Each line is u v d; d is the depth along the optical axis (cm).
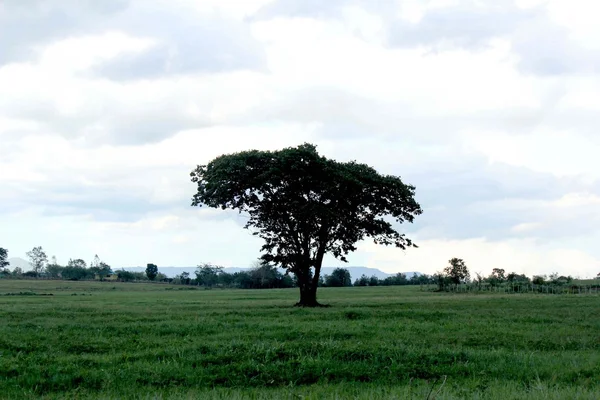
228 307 4250
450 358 1653
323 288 12925
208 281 16775
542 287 8400
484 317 3147
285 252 4622
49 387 1326
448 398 1120
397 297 6681
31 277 18500
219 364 1554
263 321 2822
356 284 16288
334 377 1429
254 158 4341
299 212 4234
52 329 2439
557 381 1378
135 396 1225
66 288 12112
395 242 4719
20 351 1762
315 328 2431
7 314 3256
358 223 4572
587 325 2736
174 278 18062
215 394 1217
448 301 5181
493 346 1983
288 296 7675
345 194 4412
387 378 1417
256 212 4569
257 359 1575
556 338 2206
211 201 4481
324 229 4441
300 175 4266
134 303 5016
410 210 4656
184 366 1516
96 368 1502
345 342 1936
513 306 4294
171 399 1181
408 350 1741
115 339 2083
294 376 1410
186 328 2431
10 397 1223
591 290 8062
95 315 3244
